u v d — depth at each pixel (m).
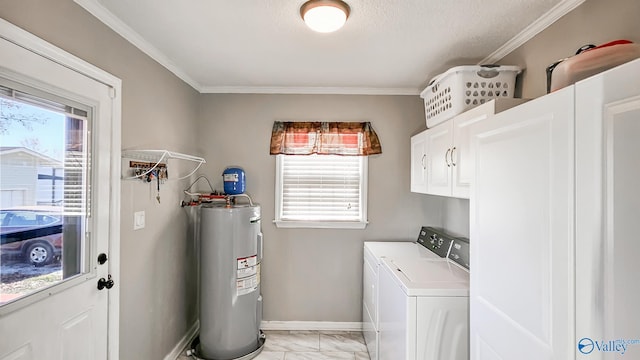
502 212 1.06
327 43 1.91
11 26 1.08
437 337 1.59
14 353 1.12
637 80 0.62
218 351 2.32
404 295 1.64
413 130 2.84
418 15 1.57
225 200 2.65
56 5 1.27
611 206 0.68
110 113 1.59
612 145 0.67
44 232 1.25
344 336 2.75
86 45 1.43
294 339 2.69
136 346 1.86
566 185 0.80
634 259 0.63
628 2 1.18
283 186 2.89
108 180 1.58
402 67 2.29
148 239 1.98
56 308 1.29
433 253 2.37
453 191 1.87
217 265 2.30
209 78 2.58
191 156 2.41
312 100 2.84
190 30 1.75
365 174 2.84
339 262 2.87
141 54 1.88
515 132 0.99
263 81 2.65
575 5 1.41
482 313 1.18
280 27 1.71
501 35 1.78
